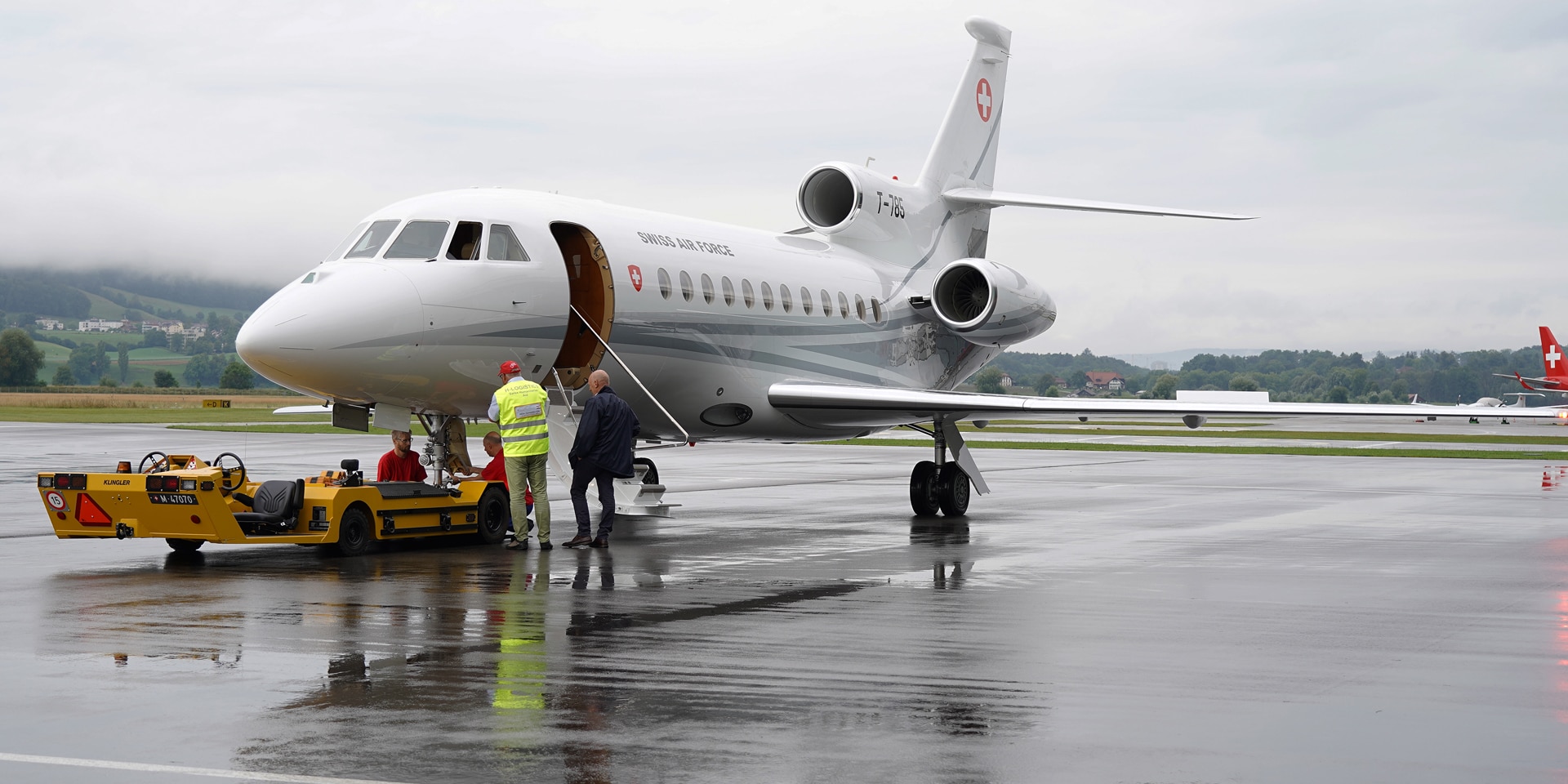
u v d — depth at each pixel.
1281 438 59.94
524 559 12.81
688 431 18.61
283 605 9.84
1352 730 6.33
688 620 9.29
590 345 16.17
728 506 20.03
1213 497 22.42
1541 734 6.27
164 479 12.30
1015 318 21.20
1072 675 7.53
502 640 8.47
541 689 7.08
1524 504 20.70
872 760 5.81
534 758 5.79
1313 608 10.02
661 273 16.67
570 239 16.27
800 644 8.38
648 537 15.21
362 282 13.96
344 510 12.77
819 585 11.11
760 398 18.50
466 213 14.99
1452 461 36.91
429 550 13.67
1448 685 7.31
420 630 8.84
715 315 17.42
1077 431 70.88
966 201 22.69
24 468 27.67
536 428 13.63
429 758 5.78
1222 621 9.36
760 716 6.54
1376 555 13.53
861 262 21.03
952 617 9.49
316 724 6.33
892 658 7.96
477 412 15.60
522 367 15.29
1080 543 14.64
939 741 6.11
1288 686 7.27
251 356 13.43
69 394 159.38
